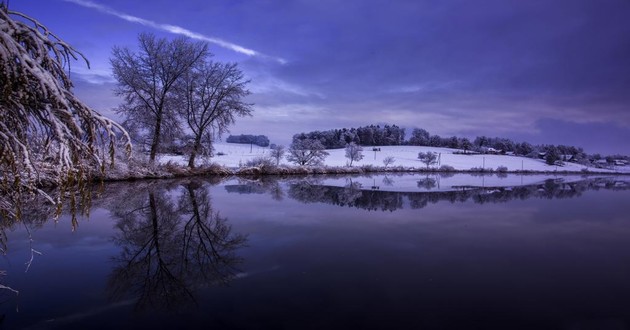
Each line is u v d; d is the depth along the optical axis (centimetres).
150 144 2236
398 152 8481
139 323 356
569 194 1942
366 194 1675
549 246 706
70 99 311
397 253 628
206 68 2406
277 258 588
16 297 422
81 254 601
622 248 696
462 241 733
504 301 423
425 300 421
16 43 260
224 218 939
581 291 461
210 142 2500
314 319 366
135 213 977
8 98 269
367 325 353
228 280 482
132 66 2150
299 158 3862
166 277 494
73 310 386
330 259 584
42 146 319
